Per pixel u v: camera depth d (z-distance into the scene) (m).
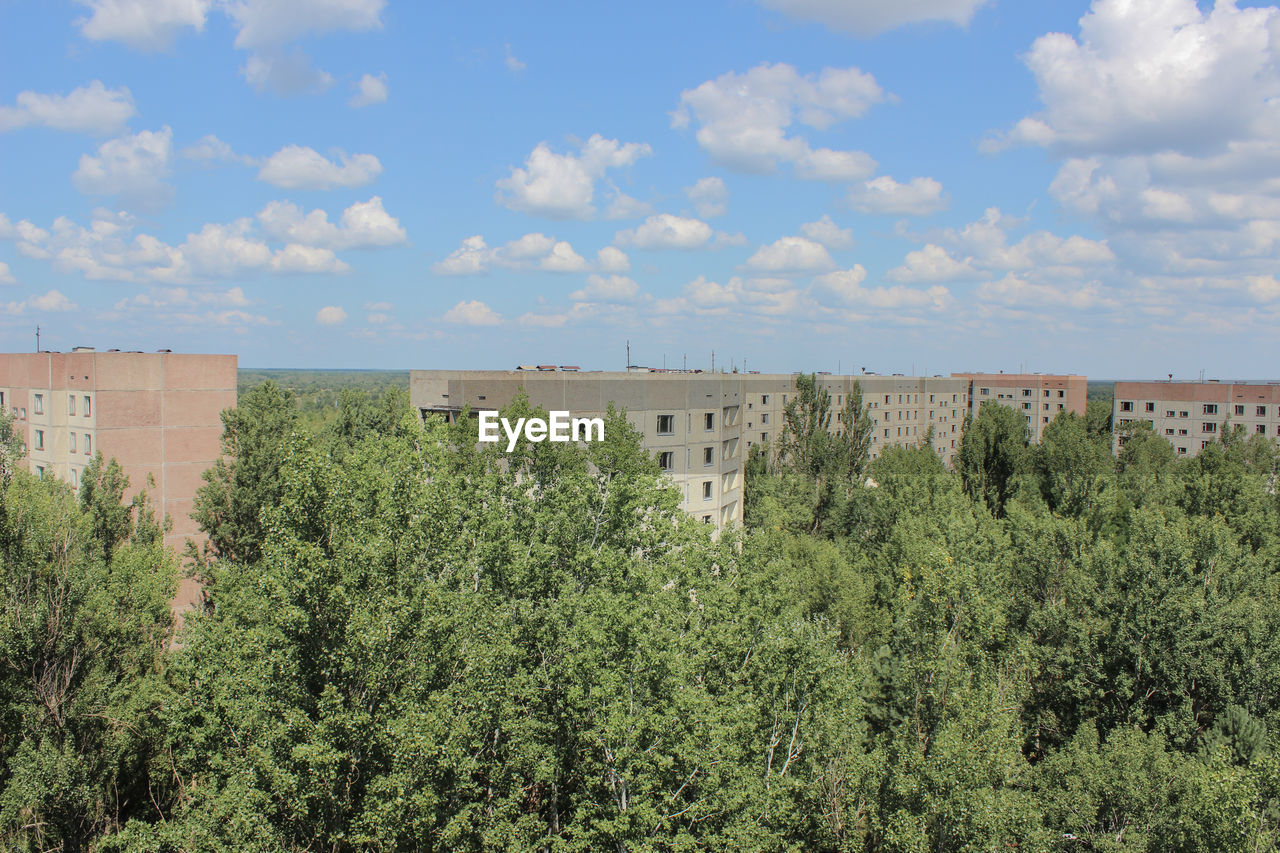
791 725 29.03
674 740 25.03
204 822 22.09
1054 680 46.62
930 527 62.50
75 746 27.98
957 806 27.08
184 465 63.16
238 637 24.34
